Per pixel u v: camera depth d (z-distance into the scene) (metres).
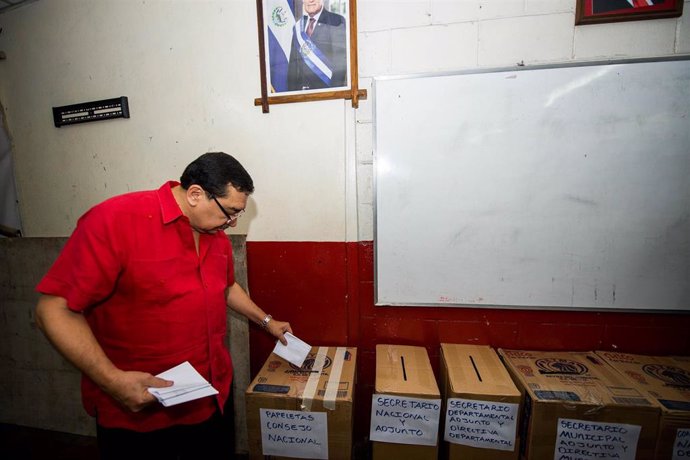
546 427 1.07
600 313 1.36
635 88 1.22
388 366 1.29
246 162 1.50
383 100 1.36
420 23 1.33
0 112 1.72
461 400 1.11
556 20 1.25
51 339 0.73
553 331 1.39
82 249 0.78
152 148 1.58
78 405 1.79
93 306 0.90
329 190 1.46
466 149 1.34
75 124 1.66
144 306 0.88
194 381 0.86
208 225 0.93
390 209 1.41
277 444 1.18
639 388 1.11
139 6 1.51
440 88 1.33
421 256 1.42
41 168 1.73
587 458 1.06
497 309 1.41
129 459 0.94
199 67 1.49
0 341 1.82
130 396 0.77
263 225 1.52
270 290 1.55
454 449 1.15
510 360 1.31
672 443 1.01
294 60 1.41
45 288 0.75
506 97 1.29
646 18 1.20
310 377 1.26
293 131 1.45
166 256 0.88
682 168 1.23
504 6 1.28
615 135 1.25
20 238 1.73
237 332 1.59
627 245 1.29
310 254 1.50
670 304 1.29
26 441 1.74
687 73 1.19
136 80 1.56
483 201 1.35
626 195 1.27
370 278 1.49
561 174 1.29
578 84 1.25
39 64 1.66
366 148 1.42
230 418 1.16
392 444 1.17
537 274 1.36
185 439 1.00
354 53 1.35
